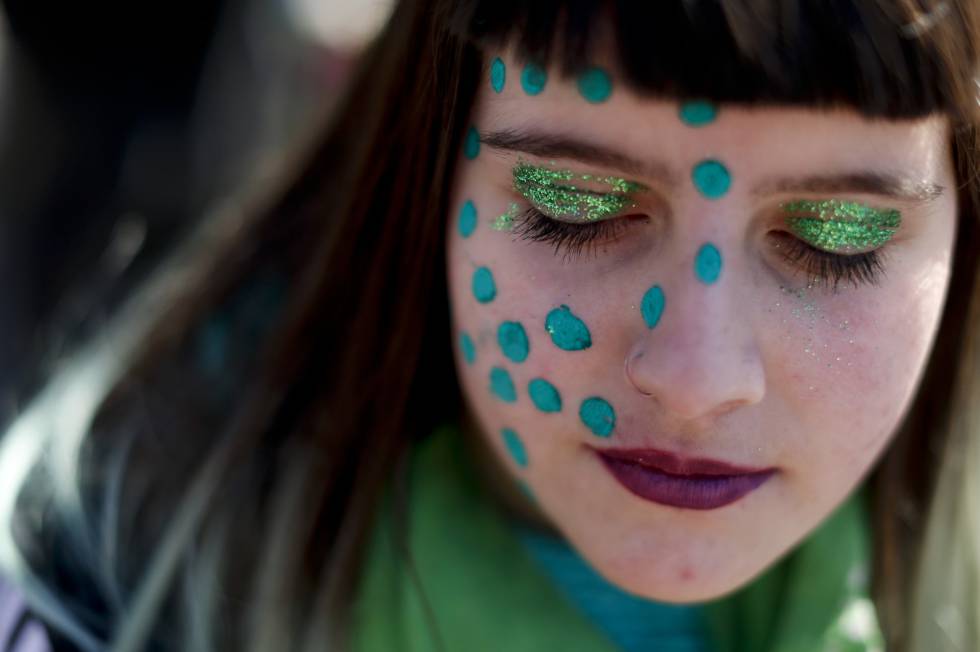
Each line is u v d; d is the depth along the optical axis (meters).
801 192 0.44
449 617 0.52
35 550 0.54
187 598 0.54
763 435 0.45
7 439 0.60
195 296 0.61
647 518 0.46
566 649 0.52
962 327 0.54
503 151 0.46
